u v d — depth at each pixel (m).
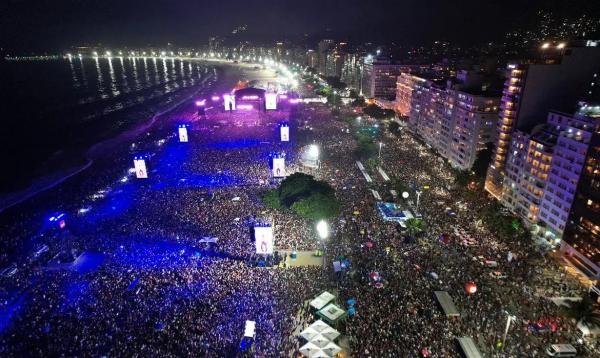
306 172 151.25
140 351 64.06
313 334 63.69
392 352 62.75
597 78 118.38
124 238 101.81
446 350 63.38
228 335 67.25
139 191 135.00
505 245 98.12
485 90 158.12
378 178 145.75
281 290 79.31
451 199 126.50
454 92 165.38
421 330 67.69
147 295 77.94
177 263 89.44
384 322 69.50
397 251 93.94
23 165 181.75
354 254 92.75
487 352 63.69
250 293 78.31
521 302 76.38
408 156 176.50
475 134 148.38
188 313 72.56
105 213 117.69
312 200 111.50
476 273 85.12
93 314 73.25
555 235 100.50
